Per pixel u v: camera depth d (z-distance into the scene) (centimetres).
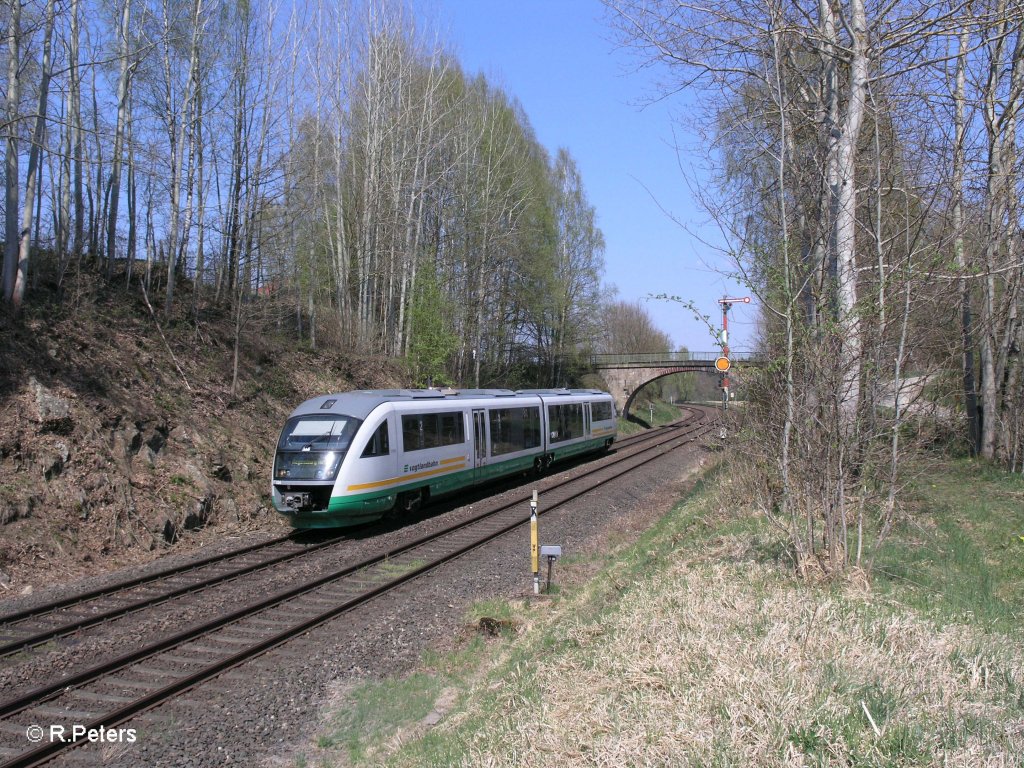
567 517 1614
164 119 2136
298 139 2575
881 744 420
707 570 873
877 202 752
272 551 1326
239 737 626
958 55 972
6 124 1378
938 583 775
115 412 1485
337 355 2552
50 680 741
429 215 3538
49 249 1983
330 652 818
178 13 2012
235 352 1895
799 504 839
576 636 739
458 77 3456
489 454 1952
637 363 5197
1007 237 1303
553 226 4178
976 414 1672
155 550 1336
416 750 572
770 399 823
